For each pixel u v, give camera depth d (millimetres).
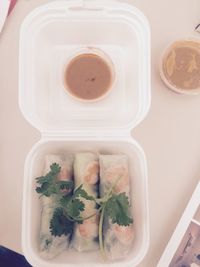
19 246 261
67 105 293
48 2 291
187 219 262
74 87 286
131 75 289
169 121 281
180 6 294
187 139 279
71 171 274
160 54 289
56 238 257
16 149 274
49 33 288
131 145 265
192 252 259
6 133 276
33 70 277
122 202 253
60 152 274
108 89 286
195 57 281
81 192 256
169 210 270
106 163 268
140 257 248
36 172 264
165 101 283
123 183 266
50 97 293
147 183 264
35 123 263
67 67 287
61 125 273
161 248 265
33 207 259
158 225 268
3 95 280
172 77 279
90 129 264
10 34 288
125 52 296
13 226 265
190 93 275
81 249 260
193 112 282
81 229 260
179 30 292
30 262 243
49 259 257
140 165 265
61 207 257
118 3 274
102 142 266
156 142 278
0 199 269
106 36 293
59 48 297
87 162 269
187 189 273
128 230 258
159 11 293
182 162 276
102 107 293
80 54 288
